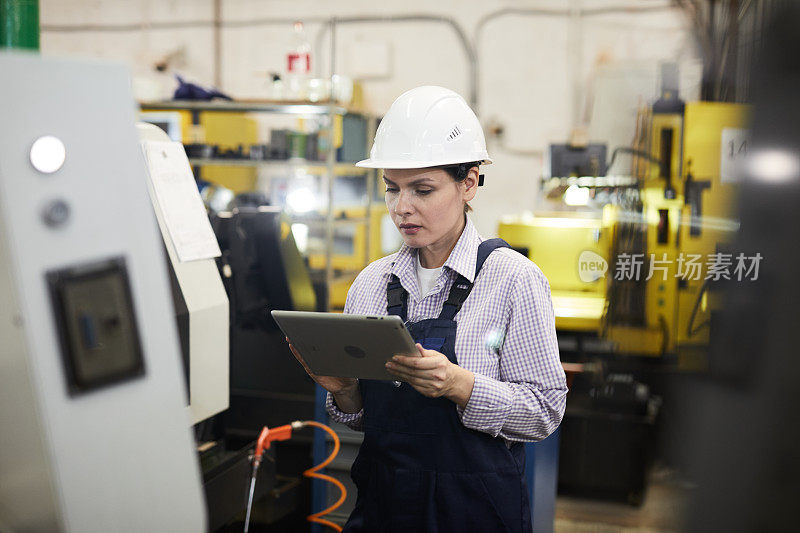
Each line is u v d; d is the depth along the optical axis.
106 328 0.86
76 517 0.84
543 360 1.21
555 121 5.27
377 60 5.47
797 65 1.38
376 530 1.25
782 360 1.50
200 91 3.73
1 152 0.77
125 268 0.88
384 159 1.25
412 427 1.21
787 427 1.49
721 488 1.71
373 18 5.49
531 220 3.02
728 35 4.06
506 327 1.23
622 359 2.79
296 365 3.06
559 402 1.22
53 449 0.82
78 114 0.84
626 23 5.05
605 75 3.90
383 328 1.05
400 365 1.11
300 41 4.60
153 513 0.92
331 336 1.14
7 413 0.85
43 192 0.81
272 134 3.93
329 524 2.20
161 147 1.54
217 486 1.54
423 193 1.23
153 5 5.88
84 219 0.84
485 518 1.19
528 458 2.10
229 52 5.80
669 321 2.71
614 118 3.84
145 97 4.05
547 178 3.39
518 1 5.24
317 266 4.34
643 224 2.81
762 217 1.47
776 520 1.54
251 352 3.09
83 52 6.05
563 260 2.92
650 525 2.57
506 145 5.37
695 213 2.71
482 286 1.25
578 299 2.88
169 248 1.47
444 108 1.26
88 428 0.85
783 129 1.39
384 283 1.37
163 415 0.93
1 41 1.46
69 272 0.83
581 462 2.79
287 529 2.54
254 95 5.78
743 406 1.58
